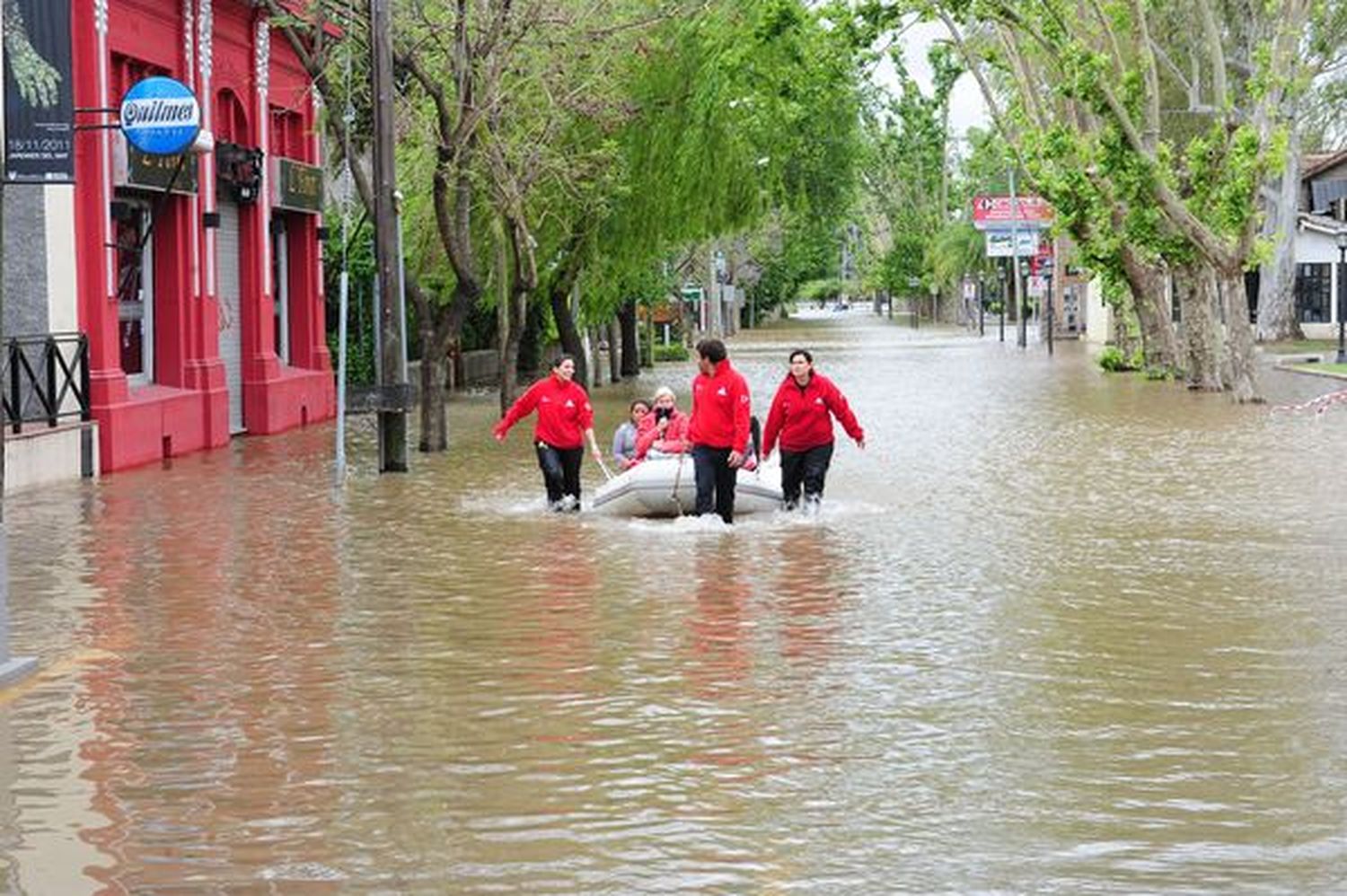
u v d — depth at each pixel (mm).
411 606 22500
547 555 27016
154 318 47094
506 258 61188
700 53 65250
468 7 46188
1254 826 12703
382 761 14742
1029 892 11320
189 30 47406
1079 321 154875
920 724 15906
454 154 45812
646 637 20234
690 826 12836
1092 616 21344
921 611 21750
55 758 14969
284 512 33031
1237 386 62438
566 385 32625
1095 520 30641
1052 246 142125
